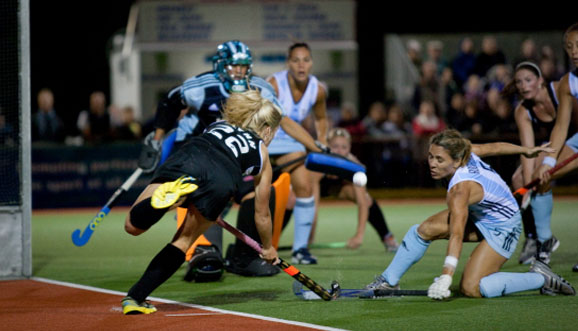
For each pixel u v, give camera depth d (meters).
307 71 19.31
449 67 41.34
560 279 14.53
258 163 13.24
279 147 19.03
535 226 18.50
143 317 13.02
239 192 17.53
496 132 36.41
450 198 13.52
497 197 13.96
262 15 41.56
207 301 14.48
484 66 39.53
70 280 17.20
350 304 13.96
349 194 21.66
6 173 29.62
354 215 33.19
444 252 20.69
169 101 17.27
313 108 20.69
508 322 12.38
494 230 14.32
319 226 28.94
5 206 17.36
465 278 14.38
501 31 44.53
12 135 29.81
